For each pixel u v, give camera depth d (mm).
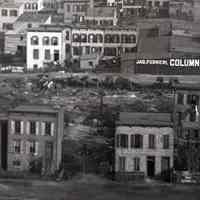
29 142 199750
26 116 199000
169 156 194375
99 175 198875
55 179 196500
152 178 194625
